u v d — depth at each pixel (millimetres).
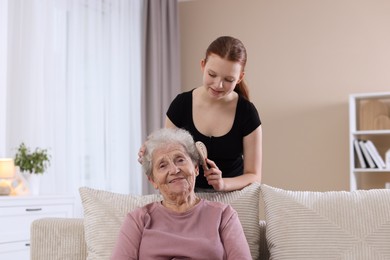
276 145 5309
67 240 2258
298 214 2086
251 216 2172
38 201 3400
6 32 3789
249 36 5480
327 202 2094
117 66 4957
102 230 2143
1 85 3721
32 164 3609
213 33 5625
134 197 2234
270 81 5375
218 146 2363
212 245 1957
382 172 4895
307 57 5266
